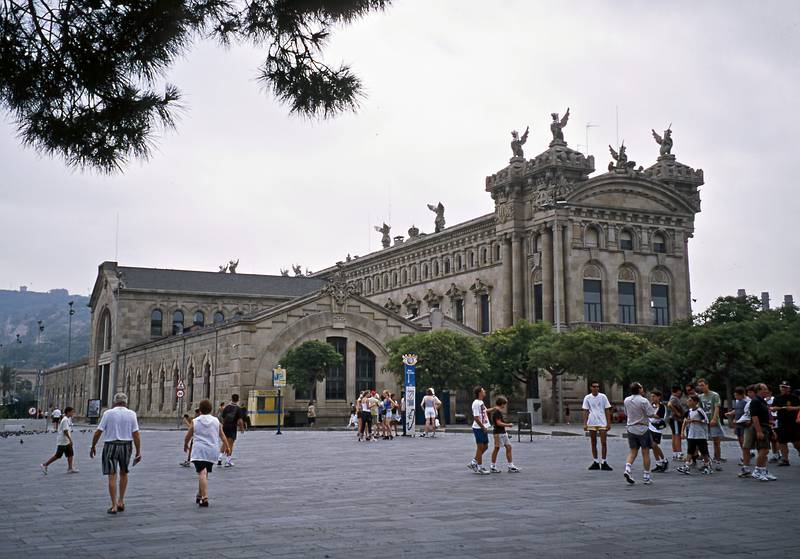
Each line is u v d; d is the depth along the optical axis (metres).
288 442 42.09
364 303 70.00
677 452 28.28
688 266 85.88
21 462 31.00
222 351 68.25
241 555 11.71
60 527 14.39
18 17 11.90
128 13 11.92
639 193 83.38
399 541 12.72
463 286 95.38
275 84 12.64
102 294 107.25
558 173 80.56
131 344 100.00
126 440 16.50
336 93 12.60
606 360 63.56
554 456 30.84
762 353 59.41
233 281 109.25
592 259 80.12
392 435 48.44
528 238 84.38
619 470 24.91
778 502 17.16
